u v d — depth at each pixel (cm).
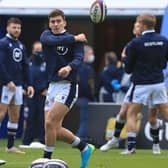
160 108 3497
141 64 3441
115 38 5997
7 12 4822
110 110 4197
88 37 5900
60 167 2433
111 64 4625
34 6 4825
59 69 2581
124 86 4522
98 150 3822
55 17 2592
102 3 2973
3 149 3825
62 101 2548
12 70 3431
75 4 4809
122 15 4762
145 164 3059
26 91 3603
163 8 4700
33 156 3403
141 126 4072
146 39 3425
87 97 4403
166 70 4053
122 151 3722
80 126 4247
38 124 4122
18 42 3484
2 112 3450
